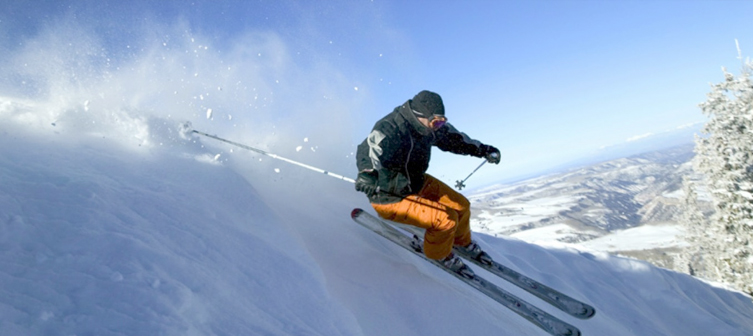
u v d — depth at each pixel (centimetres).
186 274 185
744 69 1825
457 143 351
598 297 646
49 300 141
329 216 421
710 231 2045
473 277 371
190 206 265
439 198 348
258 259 236
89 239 183
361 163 308
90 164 281
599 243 12950
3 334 120
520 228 17788
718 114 1900
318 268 269
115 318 140
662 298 725
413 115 305
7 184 212
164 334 138
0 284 142
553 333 328
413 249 388
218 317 165
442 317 300
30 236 174
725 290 1012
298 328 184
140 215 226
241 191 327
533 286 392
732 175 1811
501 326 336
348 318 218
